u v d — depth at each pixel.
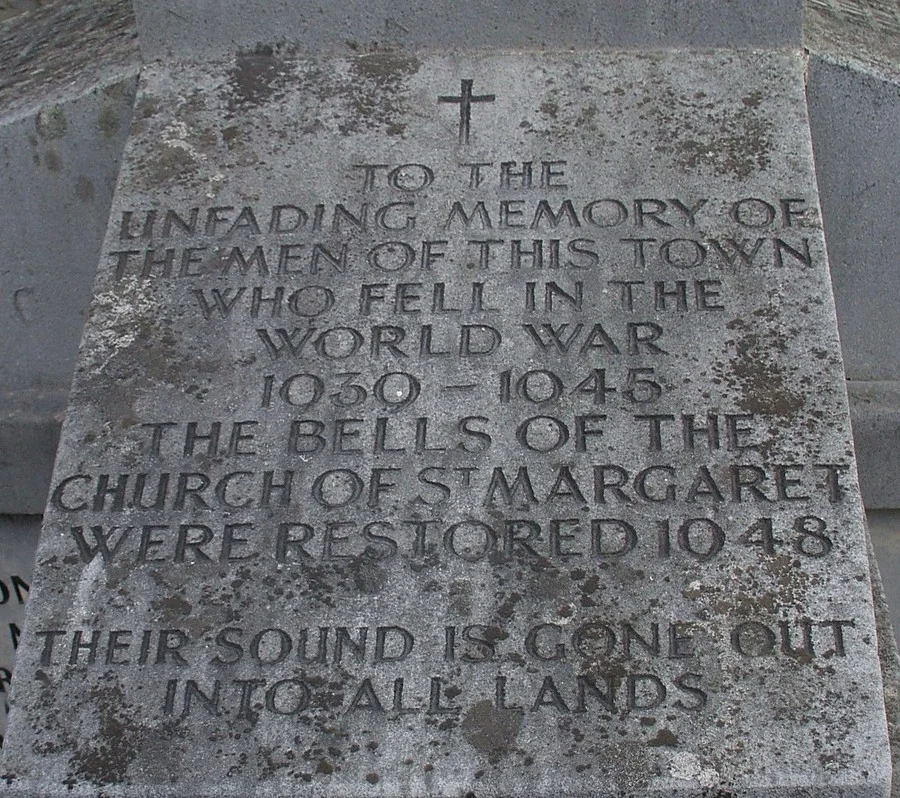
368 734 2.15
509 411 2.48
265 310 2.64
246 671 2.22
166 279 2.70
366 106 2.95
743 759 2.09
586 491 2.37
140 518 2.39
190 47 3.07
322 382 2.54
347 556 2.33
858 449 3.41
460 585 2.29
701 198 2.75
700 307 2.59
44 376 3.54
